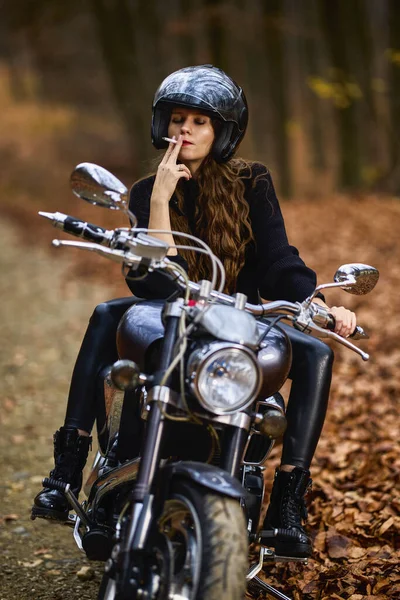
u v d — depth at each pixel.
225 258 6.34
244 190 6.35
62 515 6.22
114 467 5.98
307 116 61.94
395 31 32.69
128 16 39.94
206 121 6.04
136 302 6.41
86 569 7.52
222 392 4.61
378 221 26.27
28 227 38.25
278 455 9.98
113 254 5.05
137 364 5.39
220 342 4.69
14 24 47.81
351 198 32.72
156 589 4.58
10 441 11.34
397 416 10.89
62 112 76.94
